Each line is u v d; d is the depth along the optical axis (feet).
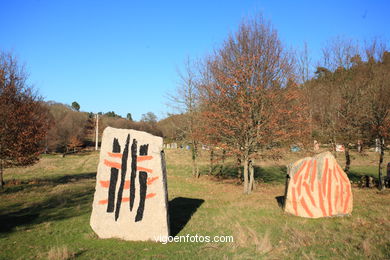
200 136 62.64
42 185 59.16
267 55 50.65
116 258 20.18
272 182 71.31
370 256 19.36
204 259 20.06
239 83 49.65
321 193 32.81
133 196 25.23
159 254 21.11
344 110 61.21
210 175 82.58
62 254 20.25
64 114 209.36
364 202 39.91
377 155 98.43
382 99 52.54
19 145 54.24
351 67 64.85
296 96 50.21
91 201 42.16
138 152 25.98
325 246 22.07
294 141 55.42
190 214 35.47
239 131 51.93
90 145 225.76
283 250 21.65
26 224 29.40
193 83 76.28
